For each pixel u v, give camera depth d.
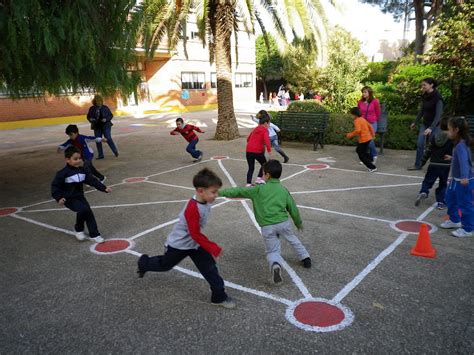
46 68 6.40
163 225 5.65
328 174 8.27
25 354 2.92
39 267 4.43
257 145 7.32
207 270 3.37
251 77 37.06
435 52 10.39
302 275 3.97
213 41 14.34
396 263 4.15
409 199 6.36
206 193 3.15
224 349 2.89
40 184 8.71
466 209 4.73
